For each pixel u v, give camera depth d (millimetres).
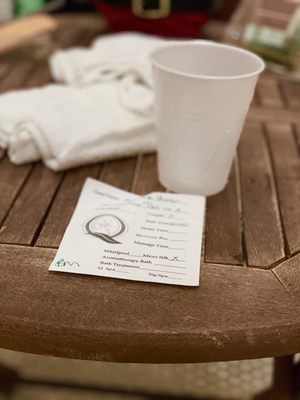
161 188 358
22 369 491
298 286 267
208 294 259
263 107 510
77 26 754
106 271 270
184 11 675
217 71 354
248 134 450
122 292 257
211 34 727
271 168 396
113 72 515
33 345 237
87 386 494
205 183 342
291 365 425
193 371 458
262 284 268
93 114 409
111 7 688
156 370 469
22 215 318
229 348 237
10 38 686
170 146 330
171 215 322
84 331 234
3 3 881
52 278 264
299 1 588
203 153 325
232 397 467
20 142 372
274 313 249
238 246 300
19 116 409
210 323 241
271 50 613
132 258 282
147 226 310
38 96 447
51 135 376
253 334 239
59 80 535
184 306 250
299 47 589
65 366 483
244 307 251
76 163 375
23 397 519
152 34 696
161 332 234
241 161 404
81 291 256
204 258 287
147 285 263
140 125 397
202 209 330
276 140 443
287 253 295
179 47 344
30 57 618
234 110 310
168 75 298
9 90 512
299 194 361
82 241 294
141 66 481
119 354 235
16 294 252
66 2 1006
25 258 278
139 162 395
